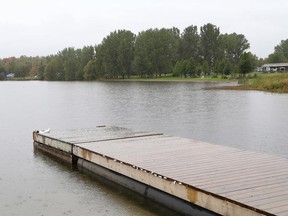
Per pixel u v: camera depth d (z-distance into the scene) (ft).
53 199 25.41
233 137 47.32
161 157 28.48
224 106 85.35
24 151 40.81
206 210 20.42
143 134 40.68
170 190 22.43
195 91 140.87
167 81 260.01
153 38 301.02
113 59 320.70
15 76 479.41
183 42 355.77
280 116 65.98
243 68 233.14
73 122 66.13
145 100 107.45
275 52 424.87
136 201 24.91
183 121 62.75
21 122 67.36
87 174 31.48
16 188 27.84
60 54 406.62
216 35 352.69
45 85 270.46
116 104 97.55
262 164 25.75
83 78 364.79
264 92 126.93
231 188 20.45
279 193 19.54
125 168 26.63
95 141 36.22
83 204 24.43
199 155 28.96
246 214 17.69
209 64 346.95
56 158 37.40
